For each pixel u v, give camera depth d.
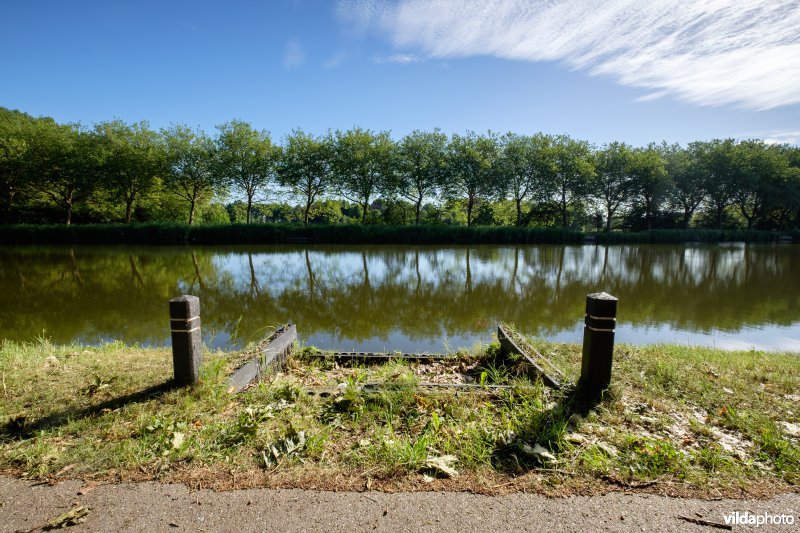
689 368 5.37
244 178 43.72
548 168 44.41
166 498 2.71
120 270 20.08
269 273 19.14
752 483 2.90
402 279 17.39
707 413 4.02
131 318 10.73
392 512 2.59
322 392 4.24
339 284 16.12
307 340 8.70
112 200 43.84
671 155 47.59
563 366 5.44
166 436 3.36
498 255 27.78
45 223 43.75
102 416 3.77
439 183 45.19
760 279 17.77
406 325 10.01
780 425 3.75
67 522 2.51
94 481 2.89
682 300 13.26
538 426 3.51
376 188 45.84
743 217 52.06
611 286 15.87
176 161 41.62
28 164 38.19
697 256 27.61
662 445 3.22
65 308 11.91
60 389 4.44
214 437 3.36
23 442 3.34
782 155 49.56
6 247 33.19
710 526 2.51
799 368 5.56
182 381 4.40
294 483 2.84
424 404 3.94
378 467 3.00
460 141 45.19
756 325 10.26
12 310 11.65
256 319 10.61
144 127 42.47
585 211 49.94
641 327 10.05
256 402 4.05
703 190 47.56
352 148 43.81
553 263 23.25
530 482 2.87
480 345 7.08
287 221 51.56
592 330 4.20
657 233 41.97
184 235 37.75
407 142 44.50
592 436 3.45
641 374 5.09
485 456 3.12
